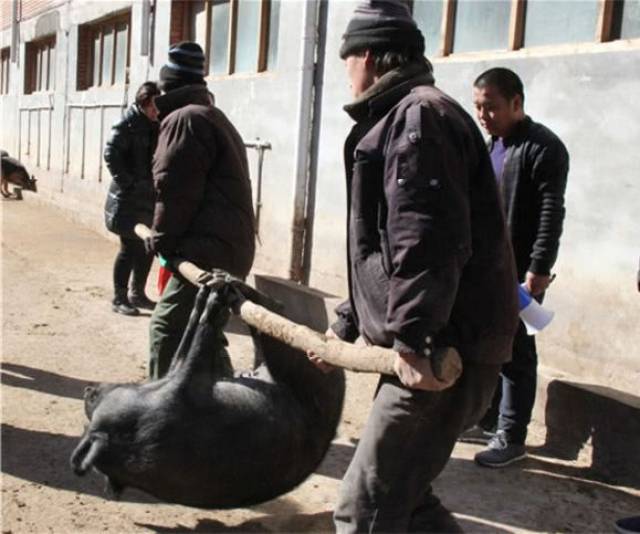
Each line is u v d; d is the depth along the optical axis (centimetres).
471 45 671
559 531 394
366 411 545
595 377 548
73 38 1603
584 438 490
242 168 461
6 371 597
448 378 260
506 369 466
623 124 530
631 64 524
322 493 420
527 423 470
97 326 742
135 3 1296
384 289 275
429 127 257
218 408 345
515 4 616
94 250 1178
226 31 1066
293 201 853
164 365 453
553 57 576
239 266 457
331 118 816
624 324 531
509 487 441
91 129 1499
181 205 438
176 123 439
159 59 1218
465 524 395
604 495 439
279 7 938
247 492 353
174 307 446
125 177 757
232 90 1008
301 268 856
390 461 282
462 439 504
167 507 397
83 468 339
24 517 377
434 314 253
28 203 1734
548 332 580
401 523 287
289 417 356
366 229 280
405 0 722
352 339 332
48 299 845
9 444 461
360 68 287
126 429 344
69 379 586
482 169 277
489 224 279
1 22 2152
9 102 2067
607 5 547
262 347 368
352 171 289
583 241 557
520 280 468
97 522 377
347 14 795
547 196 448
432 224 253
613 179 537
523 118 459
